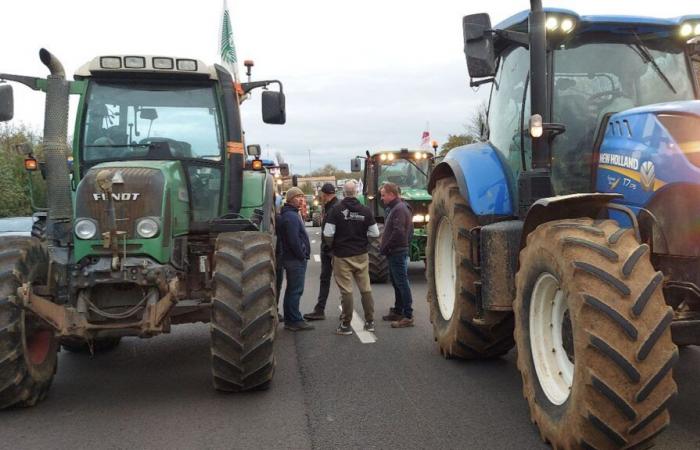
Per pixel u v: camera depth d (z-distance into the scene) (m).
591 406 2.92
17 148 6.12
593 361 2.91
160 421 4.20
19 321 4.37
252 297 4.56
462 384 4.85
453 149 5.62
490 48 4.21
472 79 5.50
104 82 5.63
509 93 4.98
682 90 4.46
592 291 2.97
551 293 3.55
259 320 4.55
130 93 5.64
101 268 4.41
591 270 3.01
